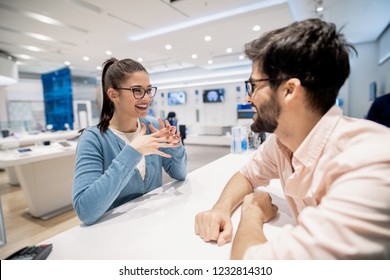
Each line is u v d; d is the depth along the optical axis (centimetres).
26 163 273
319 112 53
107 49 587
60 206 309
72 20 392
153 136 89
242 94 855
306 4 374
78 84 1006
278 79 52
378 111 243
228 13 391
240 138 193
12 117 880
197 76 948
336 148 48
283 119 56
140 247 64
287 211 83
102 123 107
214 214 72
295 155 56
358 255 35
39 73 941
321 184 50
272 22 395
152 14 379
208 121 949
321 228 38
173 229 73
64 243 68
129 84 97
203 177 128
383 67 592
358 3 383
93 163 92
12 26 416
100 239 69
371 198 35
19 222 277
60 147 319
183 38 475
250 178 96
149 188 115
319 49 48
